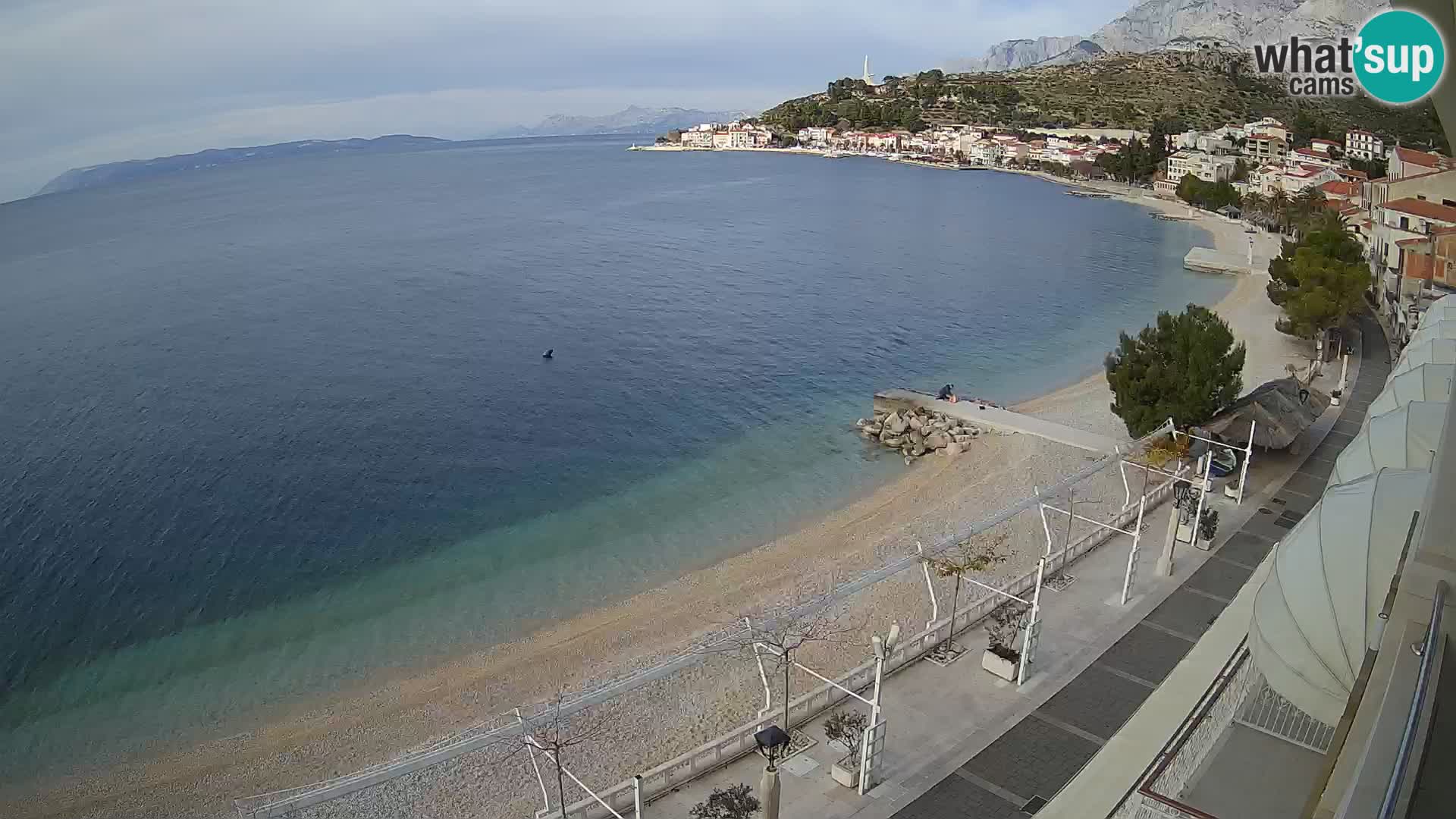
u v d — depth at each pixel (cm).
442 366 7819
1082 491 4531
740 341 8625
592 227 17238
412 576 4200
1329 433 4966
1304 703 1703
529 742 2278
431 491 5203
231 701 3284
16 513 4922
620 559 4303
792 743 2520
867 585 2947
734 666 3250
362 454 5769
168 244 16462
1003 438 5525
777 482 5206
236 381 7381
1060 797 2189
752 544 4409
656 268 12688
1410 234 7756
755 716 2959
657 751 2814
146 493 5184
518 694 3209
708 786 2362
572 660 3409
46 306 10750
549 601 3922
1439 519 1238
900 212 18838
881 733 2338
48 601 4028
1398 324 7038
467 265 13038
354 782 2100
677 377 7444
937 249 14112
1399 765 899
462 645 3584
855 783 2342
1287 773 1791
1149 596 3278
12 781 2900
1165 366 4538
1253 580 2884
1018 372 7481
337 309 10181
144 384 7338
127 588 4125
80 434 6166
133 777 2891
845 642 3338
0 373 7706
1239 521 3884
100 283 12350
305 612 3897
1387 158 15938
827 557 4159
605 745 2855
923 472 5209
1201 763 1838
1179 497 3747
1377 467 2122
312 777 2825
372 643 3631
